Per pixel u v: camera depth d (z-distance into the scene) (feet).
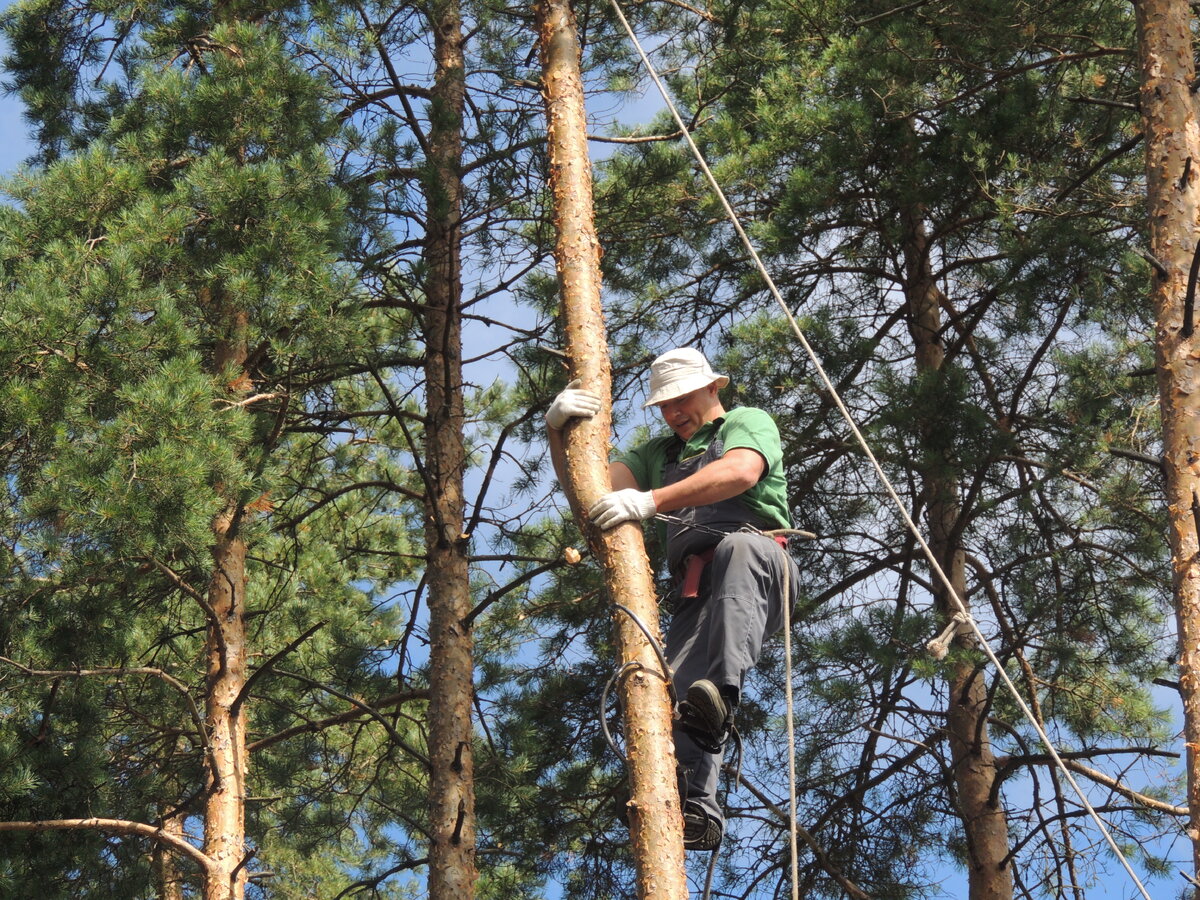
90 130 46.65
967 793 42.06
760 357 42.88
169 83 39.11
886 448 40.47
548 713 46.93
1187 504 28.94
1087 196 40.63
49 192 35.91
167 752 46.26
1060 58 39.11
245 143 38.93
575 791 45.34
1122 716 42.06
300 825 50.67
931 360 45.11
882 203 43.88
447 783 38.06
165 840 36.11
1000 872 41.04
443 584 40.32
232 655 39.88
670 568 20.43
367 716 49.70
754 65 46.52
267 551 54.08
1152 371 31.14
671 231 47.93
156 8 46.26
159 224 34.40
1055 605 40.81
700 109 45.93
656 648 17.19
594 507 18.16
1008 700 44.47
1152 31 33.04
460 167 43.57
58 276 33.06
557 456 19.27
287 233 34.30
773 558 19.31
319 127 39.88
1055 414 40.40
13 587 35.04
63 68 48.39
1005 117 39.45
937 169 40.50
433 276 43.27
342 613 53.78
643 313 48.29
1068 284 38.86
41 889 35.63
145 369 32.48
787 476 44.80
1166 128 32.01
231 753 38.34
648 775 16.51
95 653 35.55
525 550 48.60
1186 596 28.35
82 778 36.17
